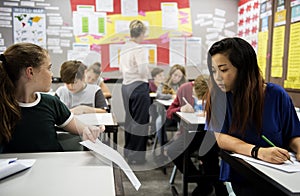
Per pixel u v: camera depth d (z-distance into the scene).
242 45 1.10
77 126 0.94
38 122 1.15
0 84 1.05
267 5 3.04
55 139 1.19
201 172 1.79
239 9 4.20
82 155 0.96
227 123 1.21
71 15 3.99
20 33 3.92
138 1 4.02
